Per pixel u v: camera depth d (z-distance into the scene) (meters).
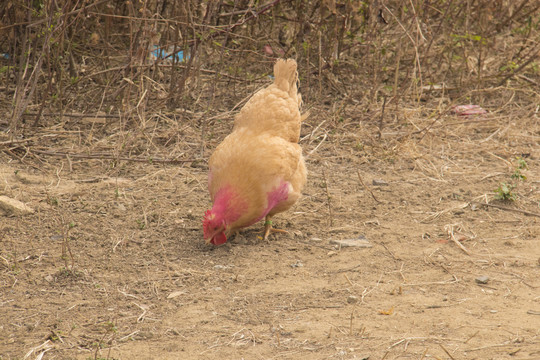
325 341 8.17
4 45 20.16
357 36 21.25
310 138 17.53
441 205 13.53
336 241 11.66
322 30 20.09
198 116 18.42
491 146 17.58
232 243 11.63
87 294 9.62
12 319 8.80
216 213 10.49
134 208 13.02
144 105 17.41
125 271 10.41
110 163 15.42
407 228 12.33
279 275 10.35
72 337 8.37
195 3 18.14
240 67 20.55
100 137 17.05
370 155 16.78
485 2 22.34
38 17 17.67
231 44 20.80
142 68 17.14
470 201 13.67
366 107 19.94
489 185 14.74
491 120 19.48
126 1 18.50
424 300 9.41
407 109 19.53
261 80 20.03
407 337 8.22
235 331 8.53
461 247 11.34
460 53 23.22
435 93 21.53
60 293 9.61
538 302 9.29
